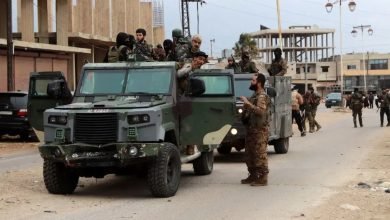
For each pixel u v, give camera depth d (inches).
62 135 368.8
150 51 449.1
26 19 1380.4
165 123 381.1
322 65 5275.6
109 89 410.3
